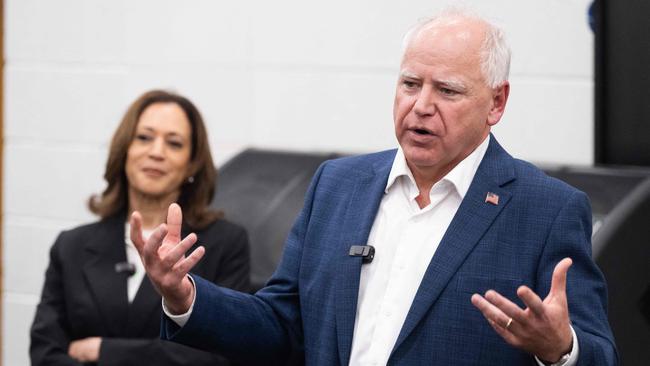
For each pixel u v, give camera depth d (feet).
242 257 16.92
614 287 16.31
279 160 21.54
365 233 11.14
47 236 25.58
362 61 21.95
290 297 11.75
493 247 10.62
